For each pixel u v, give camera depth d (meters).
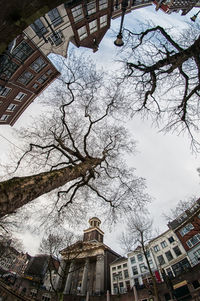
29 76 21.75
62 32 18.39
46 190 4.11
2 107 24.14
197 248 24.42
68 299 31.00
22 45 17.14
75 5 16.25
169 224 29.78
